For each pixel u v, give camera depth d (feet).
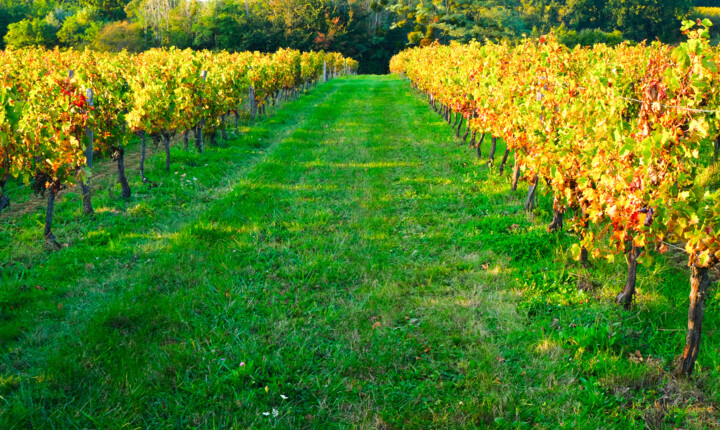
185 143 37.14
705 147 33.45
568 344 13.75
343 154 38.40
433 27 200.54
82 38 235.81
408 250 20.63
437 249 20.65
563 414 11.20
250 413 11.25
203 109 36.06
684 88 12.06
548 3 316.40
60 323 14.93
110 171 32.53
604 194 13.94
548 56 26.18
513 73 30.66
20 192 27.32
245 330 14.56
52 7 297.94
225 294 16.58
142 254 19.84
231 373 12.42
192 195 27.91
